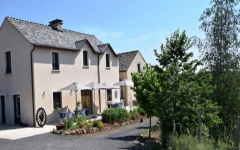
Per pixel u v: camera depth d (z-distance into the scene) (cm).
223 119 1113
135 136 1293
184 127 934
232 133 1082
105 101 2384
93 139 1227
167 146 912
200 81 991
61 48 1894
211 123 977
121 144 1098
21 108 1756
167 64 1011
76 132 1373
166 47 1016
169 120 953
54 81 1847
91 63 2233
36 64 1712
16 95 1830
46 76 1784
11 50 1831
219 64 1110
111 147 1040
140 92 1209
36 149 1027
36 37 1800
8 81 1858
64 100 1928
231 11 1091
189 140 823
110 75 2472
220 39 1105
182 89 938
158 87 1023
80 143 1133
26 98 1727
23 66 1748
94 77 2258
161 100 980
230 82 1095
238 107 1095
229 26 1095
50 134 1376
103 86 2094
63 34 2147
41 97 1734
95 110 2252
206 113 963
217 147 926
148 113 1223
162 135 998
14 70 1812
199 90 947
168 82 959
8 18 1831
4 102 1903
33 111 1680
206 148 786
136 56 3172
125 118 1791
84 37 2419
